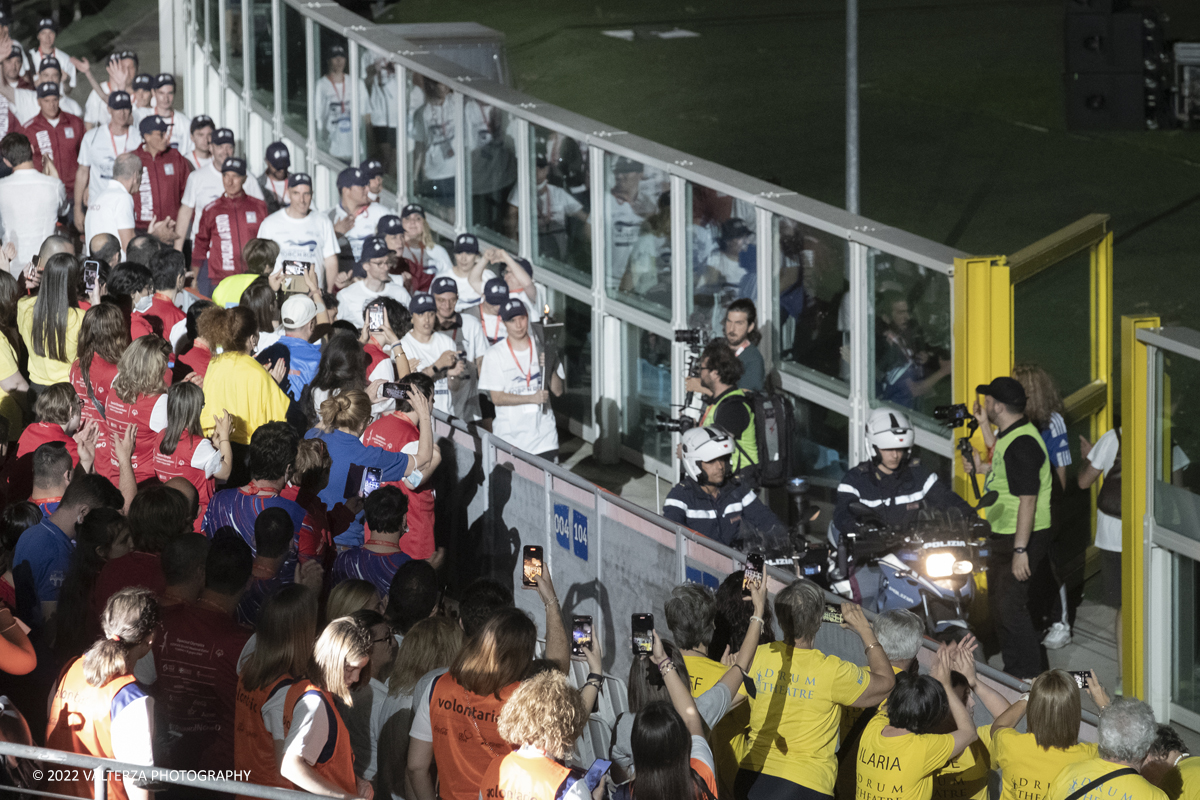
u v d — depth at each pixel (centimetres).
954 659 1164
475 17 5544
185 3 4184
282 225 2250
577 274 2428
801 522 1731
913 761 1095
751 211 2031
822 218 1902
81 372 1584
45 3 5131
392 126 2911
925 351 1791
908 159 3947
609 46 5109
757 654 1180
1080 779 1004
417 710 1008
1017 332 1822
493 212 2633
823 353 1956
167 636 1080
